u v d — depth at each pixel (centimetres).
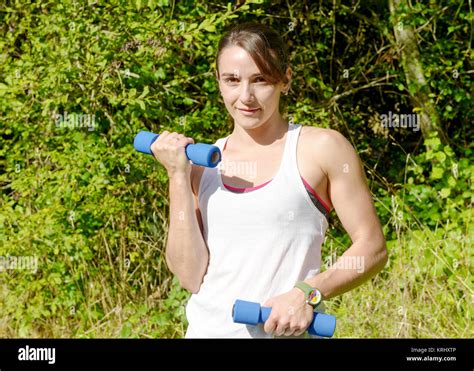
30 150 610
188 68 646
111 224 600
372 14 779
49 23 575
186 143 262
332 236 620
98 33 563
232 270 252
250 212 251
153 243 603
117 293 572
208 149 253
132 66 583
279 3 723
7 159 627
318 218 256
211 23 580
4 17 646
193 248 260
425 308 518
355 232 255
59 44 584
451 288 532
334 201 258
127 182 590
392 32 777
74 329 555
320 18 727
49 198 566
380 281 559
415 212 634
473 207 642
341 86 773
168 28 570
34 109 591
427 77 706
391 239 635
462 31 768
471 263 545
